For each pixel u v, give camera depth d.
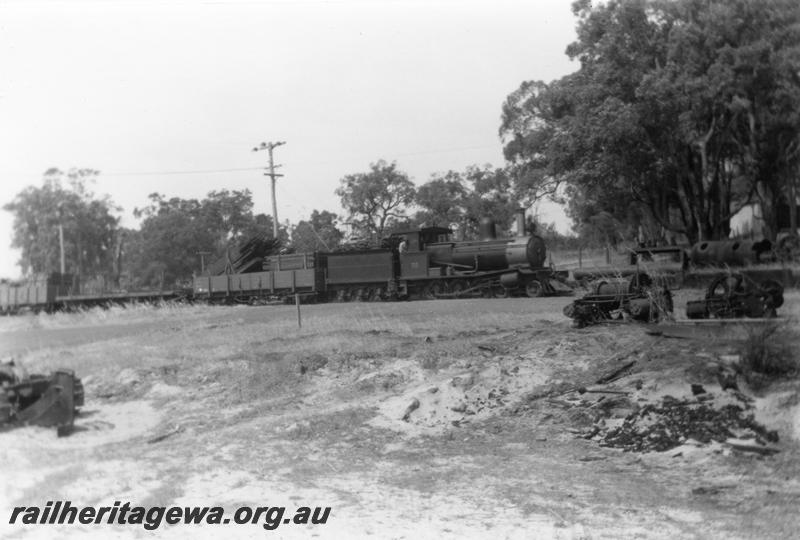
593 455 10.66
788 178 28.98
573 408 12.09
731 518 7.97
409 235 34.97
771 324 13.41
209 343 20.12
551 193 38.12
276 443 11.80
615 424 11.49
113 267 43.28
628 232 36.84
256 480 9.86
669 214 36.28
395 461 10.70
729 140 30.75
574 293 27.12
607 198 33.34
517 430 11.83
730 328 14.04
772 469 9.40
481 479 9.70
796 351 12.20
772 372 11.86
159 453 11.42
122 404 15.06
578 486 9.32
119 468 10.58
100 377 16.67
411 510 8.48
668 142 29.73
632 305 16.22
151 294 41.00
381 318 21.92
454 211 57.81
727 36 27.81
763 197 31.08
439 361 14.84
